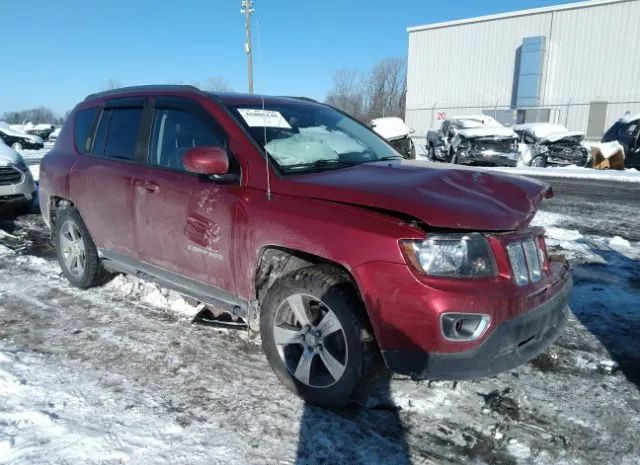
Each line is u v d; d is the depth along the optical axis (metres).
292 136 3.38
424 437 2.57
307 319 2.82
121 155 3.98
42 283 4.77
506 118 30.78
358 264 2.50
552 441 2.54
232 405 2.82
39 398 2.84
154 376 3.11
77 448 2.42
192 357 3.35
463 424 2.67
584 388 3.03
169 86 3.83
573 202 10.16
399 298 2.40
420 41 33.94
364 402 2.85
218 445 2.48
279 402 2.86
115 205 3.89
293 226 2.74
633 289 4.73
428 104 34.22
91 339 3.60
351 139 3.77
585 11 27.39
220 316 3.82
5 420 2.62
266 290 3.07
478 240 2.44
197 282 3.38
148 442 2.49
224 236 3.09
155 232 3.57
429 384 3.03
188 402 2.84
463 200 2.60
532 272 2.65
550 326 2.72
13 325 3.83
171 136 3.60
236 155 3.13
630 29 26.23
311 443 2.51
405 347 2.43
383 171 3.07
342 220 2.59
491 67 31.19
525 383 3.07
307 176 2.96
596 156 17.38
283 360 2.93
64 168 4.48
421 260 2.39
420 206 2.46
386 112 45.72
